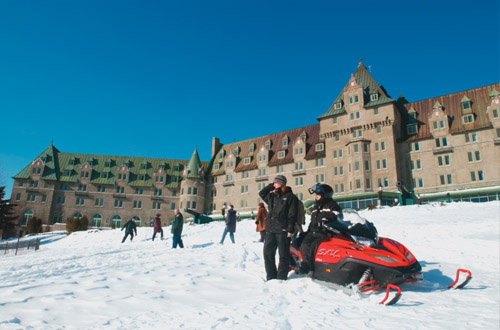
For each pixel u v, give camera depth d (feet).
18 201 270.46
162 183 292.81
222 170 280.51
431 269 26.58
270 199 21.99
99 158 301.84
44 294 16.67
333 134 219.20
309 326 12.35
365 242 19.75
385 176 194.08
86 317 13.28
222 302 16.05
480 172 177.88
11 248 123.24
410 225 69.62
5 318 12.66
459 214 84.94
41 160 282.15
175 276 21.72
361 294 17.75
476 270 26.23
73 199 280.31
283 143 259.19
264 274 23.07
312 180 230.27
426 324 12.68
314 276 20.57
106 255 43.19
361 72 229.04
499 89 191.21
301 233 22.34
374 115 204.74
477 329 12.07
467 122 188.85
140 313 13.98
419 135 199.62
